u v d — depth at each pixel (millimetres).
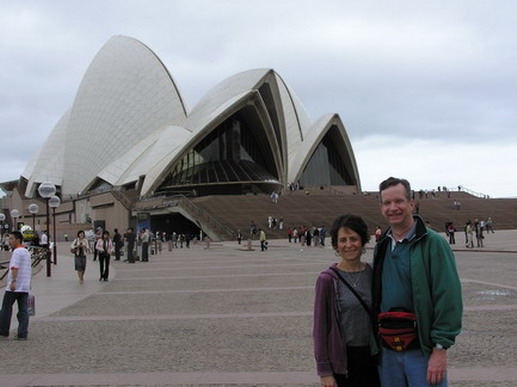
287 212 41250
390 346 2611
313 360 5312
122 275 15969
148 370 5168
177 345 6203
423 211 45031
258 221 38688
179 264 19453
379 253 2799
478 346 5688
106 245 14492
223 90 60250
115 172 62562
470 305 8273
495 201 51656
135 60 67438
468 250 21453
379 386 2729
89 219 60375
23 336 6805
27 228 33188
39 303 10188
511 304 8242
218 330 6996
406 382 2588
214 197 43844
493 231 39500
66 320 8172
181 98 66875
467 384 4438
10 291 6852
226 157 61062
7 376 5078
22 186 82375
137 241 23406
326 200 46688
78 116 70875
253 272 15062
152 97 66062
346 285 2795
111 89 67500
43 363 5551
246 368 5125
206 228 37062
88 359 5668
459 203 47500
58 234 58156
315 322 2799
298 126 72812
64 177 73500
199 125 57969
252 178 58094
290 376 4805
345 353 2736
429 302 2578
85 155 69188
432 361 2523
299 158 67688
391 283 2682
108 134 66688
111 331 7176
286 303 9070
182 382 4746
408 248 2682
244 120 60656
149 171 56875
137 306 9406
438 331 2535
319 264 17250
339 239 2867
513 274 12531
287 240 35281
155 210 44031
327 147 71125
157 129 65438
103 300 10398
